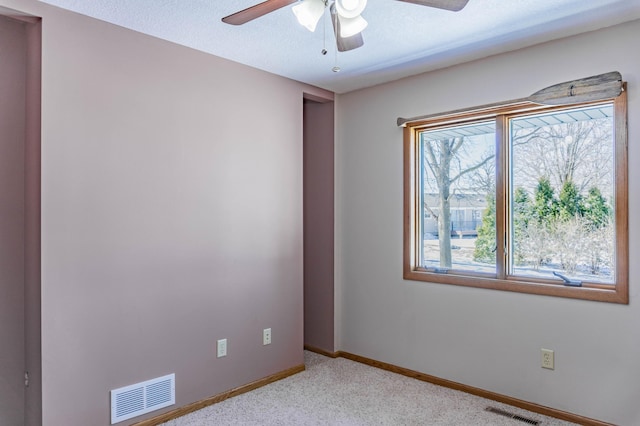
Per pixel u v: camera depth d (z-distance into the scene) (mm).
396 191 3477
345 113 3832
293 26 2447
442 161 3303
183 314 2764
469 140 3150
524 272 2883
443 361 3191
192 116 2809
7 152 2342
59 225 2236
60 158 2238
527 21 2400
